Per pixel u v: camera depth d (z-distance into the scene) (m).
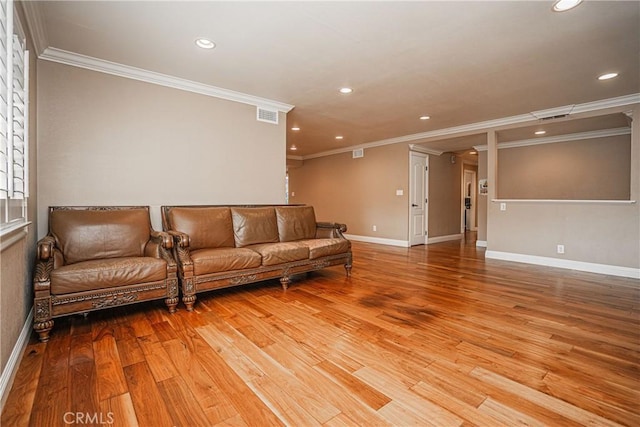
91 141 2.96
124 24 2.35
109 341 2.06
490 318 2.51
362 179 7.49
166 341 2.07
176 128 3.47
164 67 3.11
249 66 3.09
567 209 4.48
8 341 1.61
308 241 3.74
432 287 3.42
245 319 2.46
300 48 2.73
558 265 4.55
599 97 4.01
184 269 2.60
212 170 3.75
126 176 3.16
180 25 2.37
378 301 2.93
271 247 3.24
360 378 1.66
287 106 4.34
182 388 1.56
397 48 2.73
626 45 2.68
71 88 2.86
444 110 4.59
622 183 5.33
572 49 2.75
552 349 2.00
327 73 3.27
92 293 2.20
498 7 2.15
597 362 1.84
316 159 8.71
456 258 5.23
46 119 2.74
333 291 3.25
